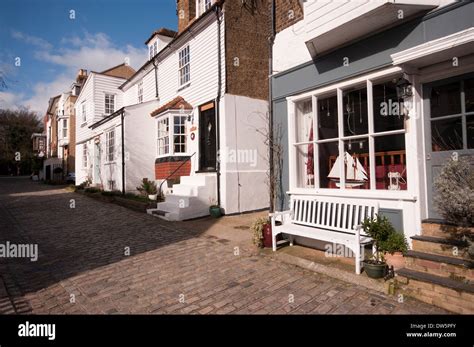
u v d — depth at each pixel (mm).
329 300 3596
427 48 3586
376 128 4848
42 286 4254
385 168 4770
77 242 6547
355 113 5117
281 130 6109
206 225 7988
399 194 4270
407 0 3793
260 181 10023
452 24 3750
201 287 4090
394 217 4328
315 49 5172
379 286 3775
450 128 3990
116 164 13516
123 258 5418
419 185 4090
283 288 3977
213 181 9461
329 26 4527
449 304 3209
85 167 19938
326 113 5609
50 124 34812
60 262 5266
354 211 4836
